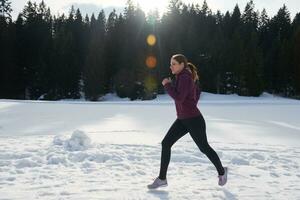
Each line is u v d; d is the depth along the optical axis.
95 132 10.55
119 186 4.66
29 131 10.89
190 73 4.48
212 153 4.60
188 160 6.46
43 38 63.59
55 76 58.66
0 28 59.62
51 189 4.43
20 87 59.91
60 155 6.26
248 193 4.54
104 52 61.12
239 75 57.84
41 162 5.93
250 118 17.16
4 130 11.06
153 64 58.34
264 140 9.88
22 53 61.09
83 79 60.16
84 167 5.73
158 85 57.25
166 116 16.84
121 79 57.88
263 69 61.28
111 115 17.05
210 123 14.12
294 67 59.75
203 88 60.12
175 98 4.36
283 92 62.50
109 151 6.79
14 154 6.30
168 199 4.19
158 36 62.78
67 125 12.65
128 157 6.46
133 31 64.50
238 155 6.93
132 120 14.78
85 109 20.72
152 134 10.31
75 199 4.05
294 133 11.61
